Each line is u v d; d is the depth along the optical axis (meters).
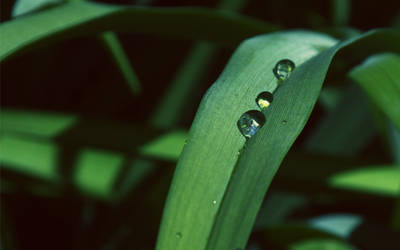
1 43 0.18
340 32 0.23
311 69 0.17
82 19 0.19
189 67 0.35
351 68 0.21
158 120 0.35
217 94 0.17
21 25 0.19
